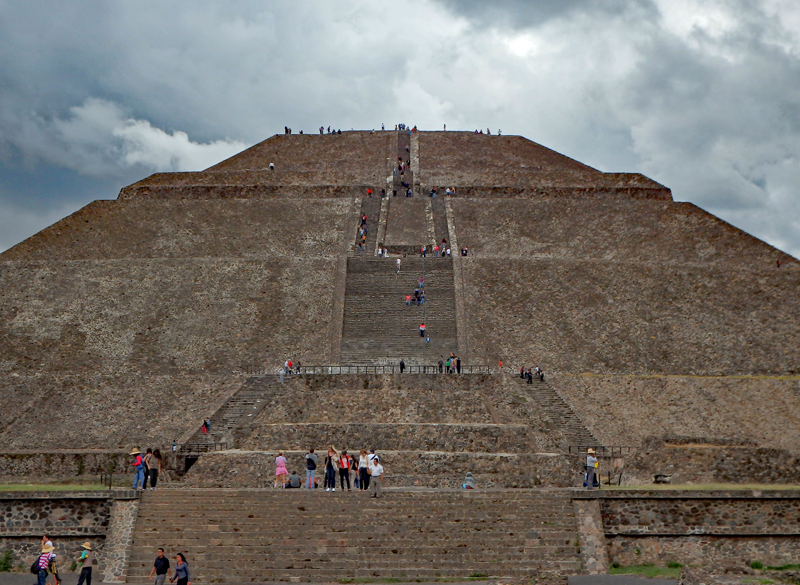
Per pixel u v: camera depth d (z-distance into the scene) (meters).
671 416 43.66
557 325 54.47
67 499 25.52
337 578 23.45
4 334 53.09
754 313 55.62
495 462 32.97
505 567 23.86
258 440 36.84
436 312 56.09
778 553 25.47
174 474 36.06
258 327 54.06
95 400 45.19
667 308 56.34
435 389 43.16
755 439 41.25
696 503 25.70
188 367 50.03
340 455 30.83
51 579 23.38
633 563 25.33
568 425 40.94
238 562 23.97
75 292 57.94
